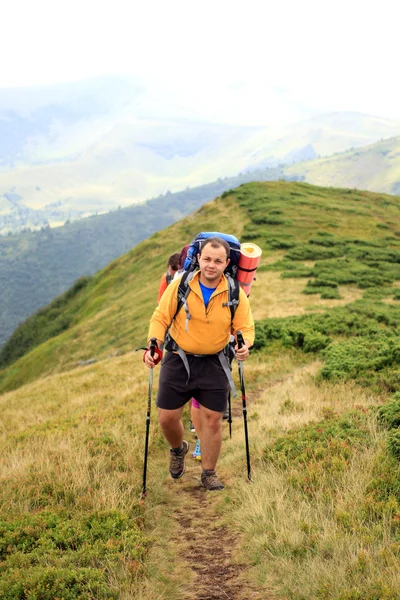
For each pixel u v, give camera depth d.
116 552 4.36
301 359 13.34
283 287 27.95
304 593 3.64
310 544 4.18
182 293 5.07
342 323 16.03
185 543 4.75
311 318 17.16
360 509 4.52
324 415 7.41
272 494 5.08
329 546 4.09
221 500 5.52
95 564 4.27
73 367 36.78
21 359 53.25
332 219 51.97
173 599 3.87
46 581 4.00
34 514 5.07
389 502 4.50
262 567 4.09
